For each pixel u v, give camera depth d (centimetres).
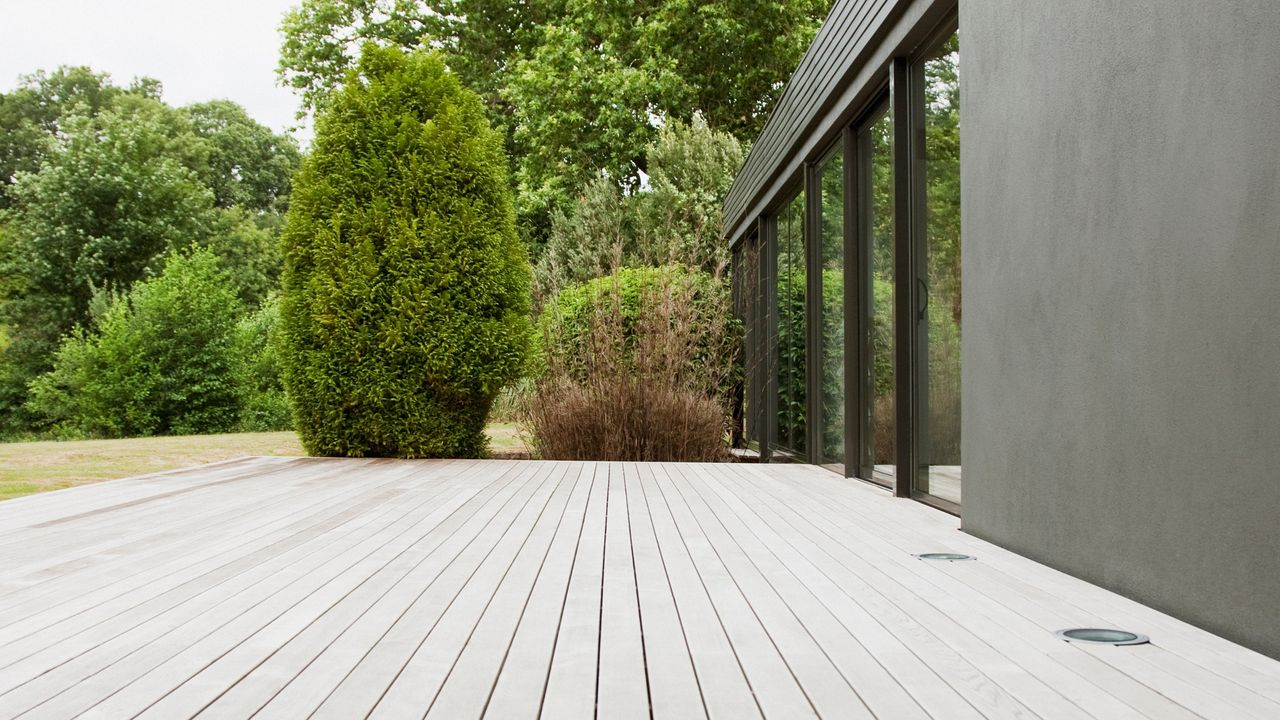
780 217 858
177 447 870
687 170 1553
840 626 206
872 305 536
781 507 421
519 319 734
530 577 260
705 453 761
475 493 471
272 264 2747
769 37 1723
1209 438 200
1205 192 201
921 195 443
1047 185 279
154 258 2289
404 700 155
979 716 147
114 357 1650
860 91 516
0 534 335
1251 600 186
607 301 830
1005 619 212
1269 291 180
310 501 434
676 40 1744
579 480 544
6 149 2952
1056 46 274
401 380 695
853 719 146
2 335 2161
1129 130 232
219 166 3288
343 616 214
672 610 221
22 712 149
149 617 213
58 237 2216
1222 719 146
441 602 229
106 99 3123
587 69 1719
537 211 1798
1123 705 153
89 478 581
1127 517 234
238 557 290
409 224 700
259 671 172
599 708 152
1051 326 277
